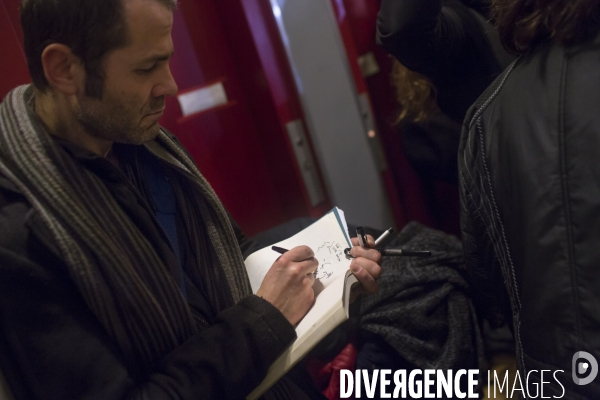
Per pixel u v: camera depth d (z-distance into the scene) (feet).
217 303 3.08
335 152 6.81
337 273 3.26
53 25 2.34
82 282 2.33
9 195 2.38
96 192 2.56
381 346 5.29
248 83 6.61
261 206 6.91
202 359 2.46
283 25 6.29
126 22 2.35
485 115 2.75
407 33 4.22
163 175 3.15
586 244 2.29
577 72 2.31
